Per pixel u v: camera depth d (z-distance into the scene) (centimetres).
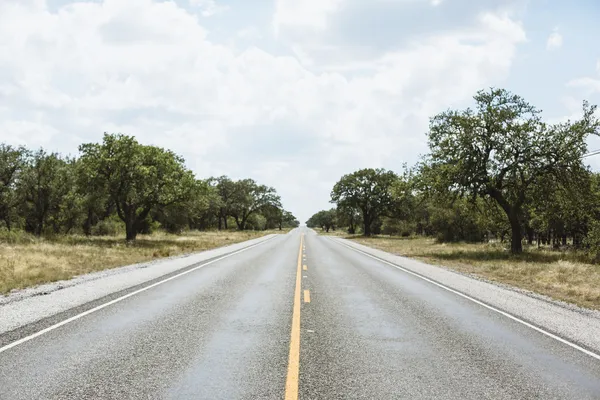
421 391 487
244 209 10800
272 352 620
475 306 1014
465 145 2938
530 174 2908
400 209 8062
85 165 3781
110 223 5253
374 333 740
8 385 479
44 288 1159
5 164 3925
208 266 1834
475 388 499
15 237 3167
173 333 713
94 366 546
